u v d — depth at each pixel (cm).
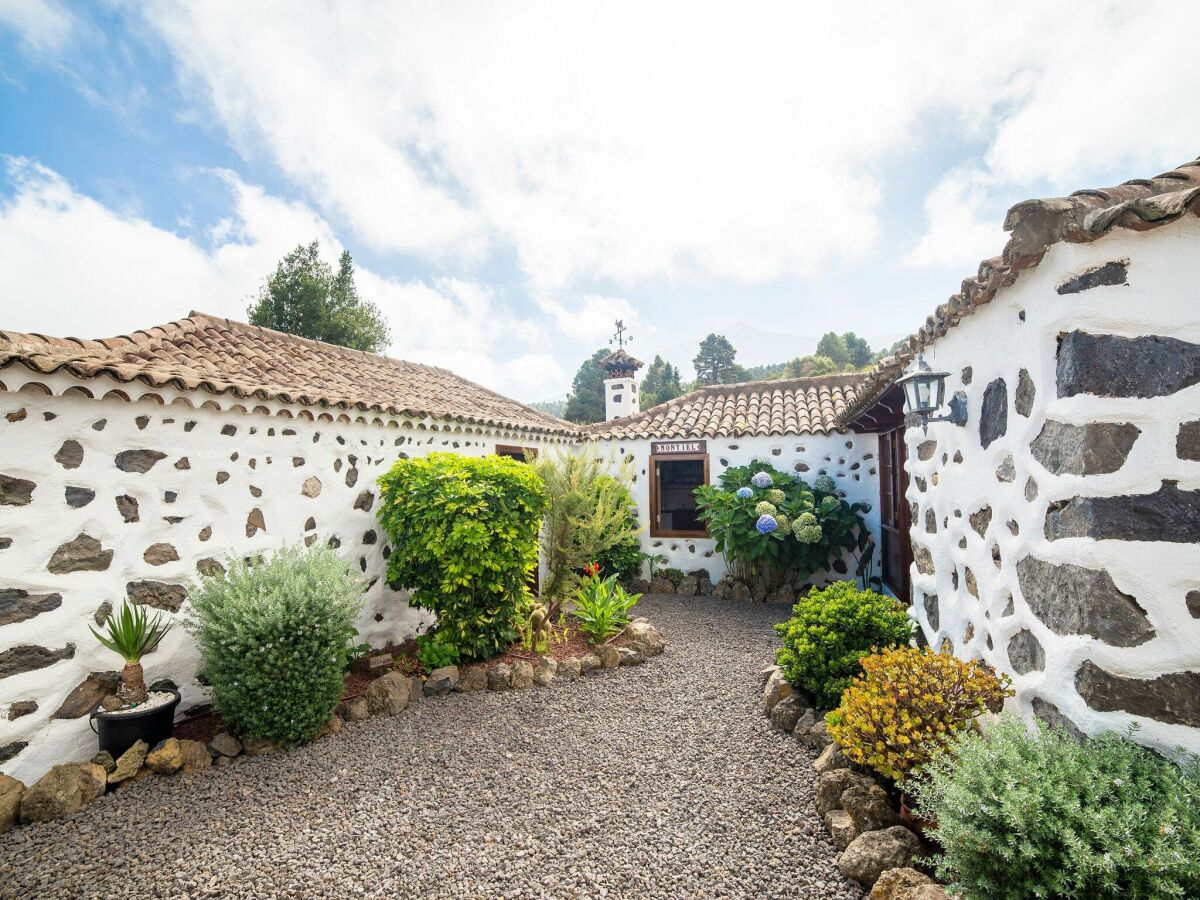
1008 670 295
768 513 788
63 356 365
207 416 442
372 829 310
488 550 527
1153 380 218
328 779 359
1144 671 213
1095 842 178
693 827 305
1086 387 228
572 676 526
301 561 440
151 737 367
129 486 394
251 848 294
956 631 375
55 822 312
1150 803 186
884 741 277
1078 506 231
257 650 379
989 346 317
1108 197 230
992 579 315
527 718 444
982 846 189
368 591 577
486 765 376
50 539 355
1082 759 202
